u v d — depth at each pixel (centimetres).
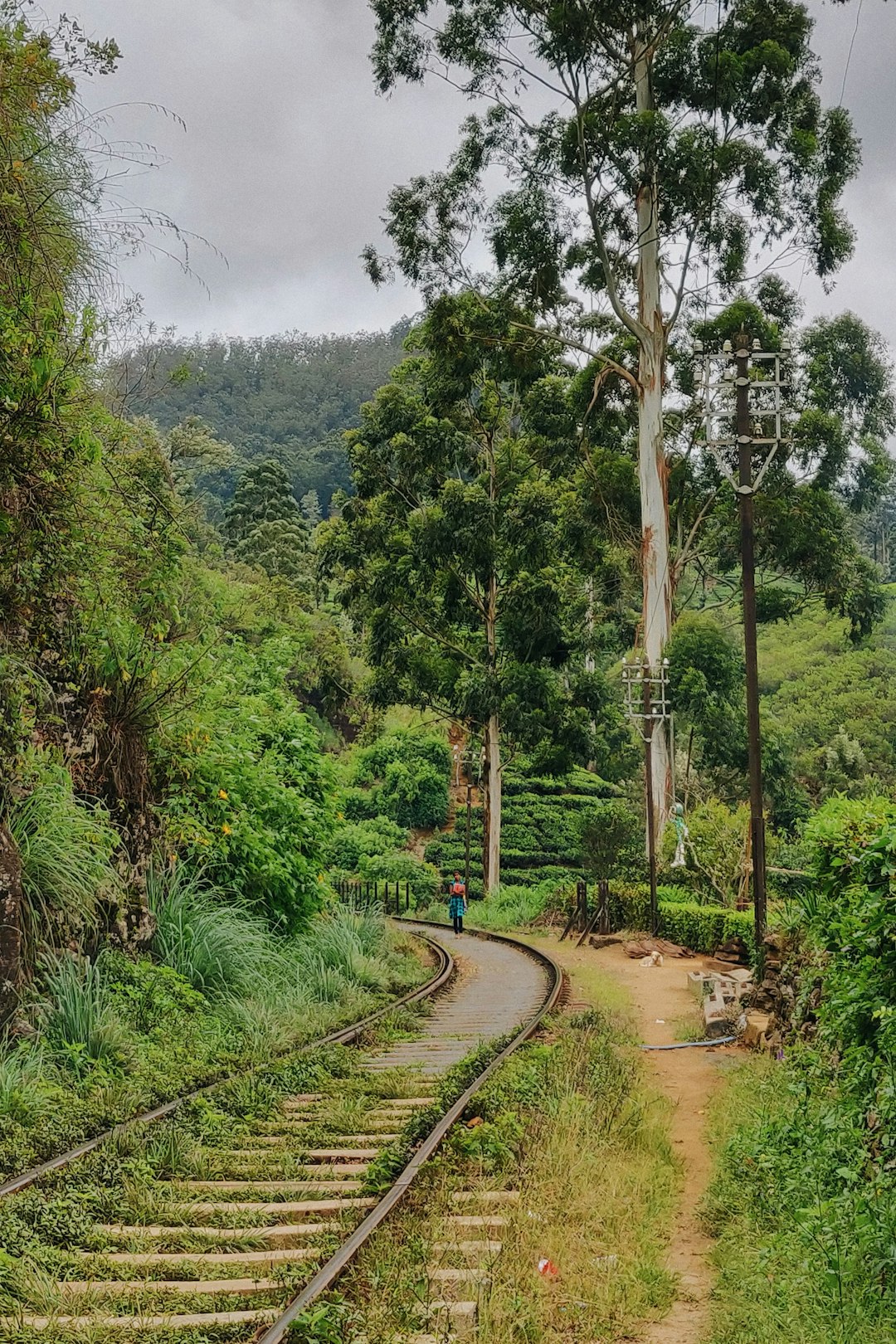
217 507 10119
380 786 6806
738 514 4006
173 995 1208
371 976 1809
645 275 3662
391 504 4816
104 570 1239
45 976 1041
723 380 1942
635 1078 1144
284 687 2144
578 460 4391
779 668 8294
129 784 1336
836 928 796
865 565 4316
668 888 3173
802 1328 521
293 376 18125
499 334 3841
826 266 3572
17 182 1047
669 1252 691
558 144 3456
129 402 1336
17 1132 766
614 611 4872
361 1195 686
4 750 1070
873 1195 601
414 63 3394
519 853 6362
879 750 6856
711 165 3362
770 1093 961
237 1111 900
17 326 1048
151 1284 542
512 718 4591
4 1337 471
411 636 4997
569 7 3206
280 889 1717
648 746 3092
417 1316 504
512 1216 657
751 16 3394
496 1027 1538
